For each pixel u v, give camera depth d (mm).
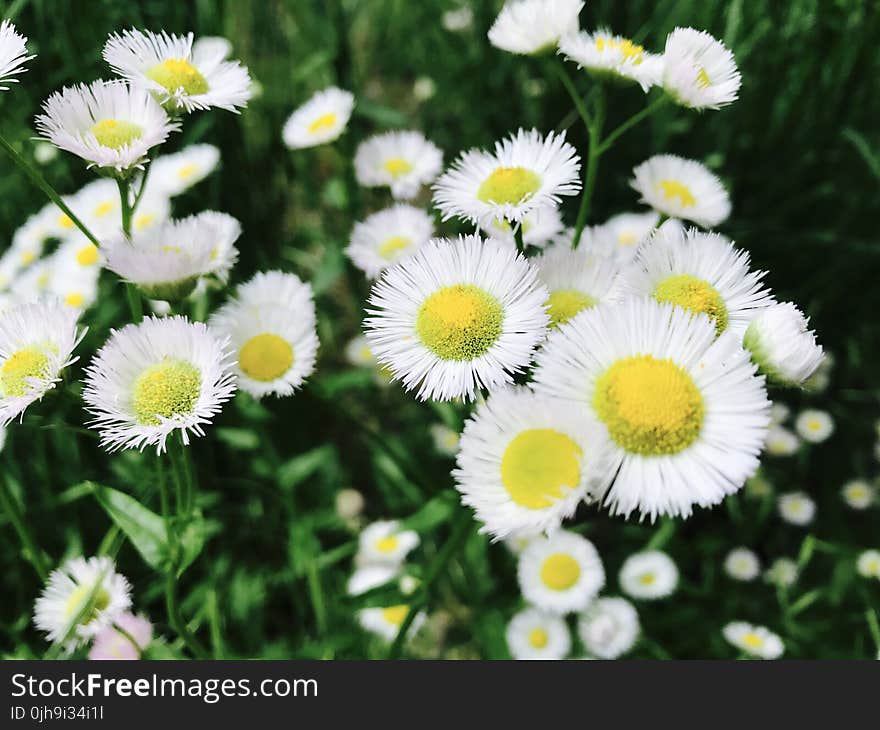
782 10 251
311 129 255
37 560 215
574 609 226
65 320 186
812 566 256
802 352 177
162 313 230
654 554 241
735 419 169
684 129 265
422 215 234
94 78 244
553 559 229
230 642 238
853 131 256
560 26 199
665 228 202
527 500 167
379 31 370
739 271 188
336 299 314
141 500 235
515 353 179
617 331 173
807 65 257
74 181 251
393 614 235
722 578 254
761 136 267
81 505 240
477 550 238
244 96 200
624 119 267
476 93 302
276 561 251
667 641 243
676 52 193
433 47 327
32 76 242
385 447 228
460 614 250
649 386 170
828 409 280
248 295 214
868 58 254
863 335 279
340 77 282
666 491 168
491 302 182
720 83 196
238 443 237
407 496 251
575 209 278
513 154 195
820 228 279
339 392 263
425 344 182
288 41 326
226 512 247
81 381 186
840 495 263
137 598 238
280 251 286
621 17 259
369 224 234
